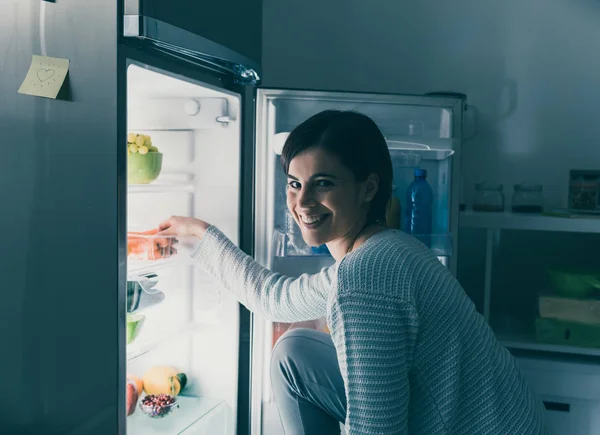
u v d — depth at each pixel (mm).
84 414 1253
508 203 2516
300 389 1488
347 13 2555
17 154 1266
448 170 1887
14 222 1279
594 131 2461
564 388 1996
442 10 2512
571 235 2473
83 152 1216
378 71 2555
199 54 1383
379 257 1006
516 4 2473
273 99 1793
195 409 1720
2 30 1260
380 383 931
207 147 1766
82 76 1206
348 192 1087
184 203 1800
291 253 1784
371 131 1109
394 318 956
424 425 1013
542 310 2086
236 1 1626
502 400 1042
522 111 2492
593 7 2432
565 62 2461
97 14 1190
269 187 1804
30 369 1289
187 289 1835
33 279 1273
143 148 1501
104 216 1208
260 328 1828
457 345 1007
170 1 1276
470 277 2537
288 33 2584
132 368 1843
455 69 2518
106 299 1216
